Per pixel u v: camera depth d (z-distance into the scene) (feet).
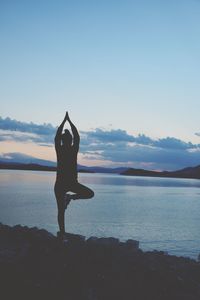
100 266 21.81
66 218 114.73
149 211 159.22
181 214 152.15
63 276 20.04
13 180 467.11
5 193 222.07
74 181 23.93
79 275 20.16
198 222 123.65
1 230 31.65
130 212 150.61
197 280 22.81
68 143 24.13
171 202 222.48
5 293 17.90
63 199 24.16
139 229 100.53
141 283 20.07
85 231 90.99
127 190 347.97
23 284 18.85
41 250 24.18
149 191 350.43
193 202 228.22
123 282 19.92
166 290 19.56
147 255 26.86
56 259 22.54
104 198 232.12
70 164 23.95
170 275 21.77
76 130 24.16
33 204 154.30
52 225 96.02
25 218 107.76
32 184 365.61
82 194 24.11
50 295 17.90
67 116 24.27
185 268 24.94
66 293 18.19
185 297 18.90
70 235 29.17
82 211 144.15
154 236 88.33
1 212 120.26
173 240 82.28
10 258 22.84
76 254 23.56
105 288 19.06
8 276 19.74
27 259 22.57
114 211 150.51
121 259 23.41
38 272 20.51
